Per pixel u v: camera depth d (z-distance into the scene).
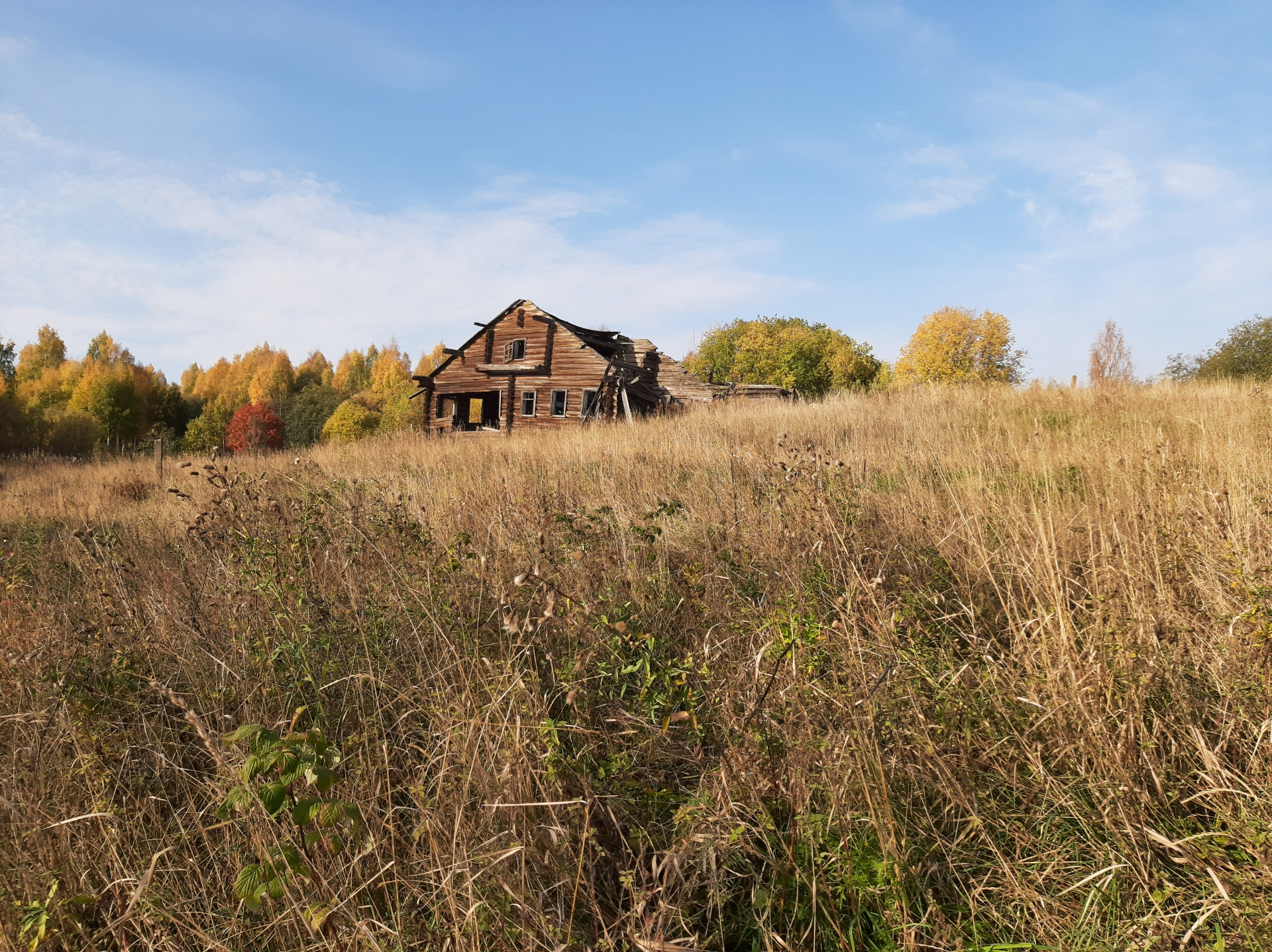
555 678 3.11
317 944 2.10
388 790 2.73
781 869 2.32
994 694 3.00
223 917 2.31
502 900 2.14
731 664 3.28
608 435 13.52
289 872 2.14
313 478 8.88
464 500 6.28
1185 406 11.27
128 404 62.69
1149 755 2.50
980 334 49.16
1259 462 5.52
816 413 14.39
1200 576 3.62
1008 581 3.75
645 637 3.08
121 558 5.25
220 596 4.22
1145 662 2.83
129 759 2.94
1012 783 2.60
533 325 25.95
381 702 3.29
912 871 2.29
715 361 55.12
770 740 2.60
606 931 2.04
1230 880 2.08
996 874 2.33
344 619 3.89
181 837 2.57
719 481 6.80
